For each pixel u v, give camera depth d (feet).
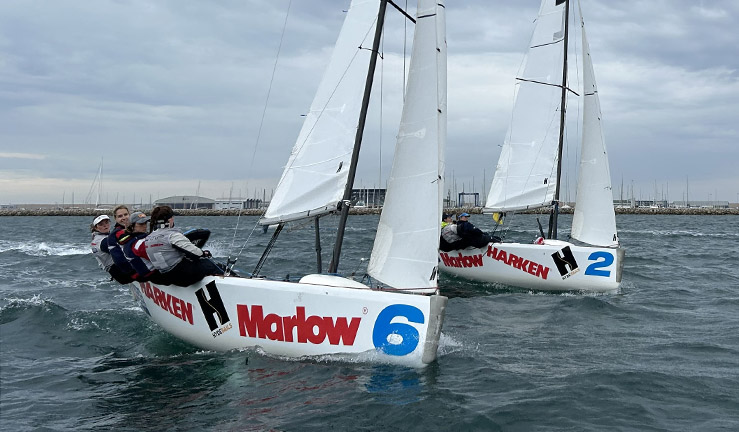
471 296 33.22
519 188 41.11
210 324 20.12
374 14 20.92
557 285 35.01
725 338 22.84
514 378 17.51
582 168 38.52
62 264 49.37
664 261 53.72
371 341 18.28
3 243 77.46
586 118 38.17
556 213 40.09
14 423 14.25
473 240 37.01
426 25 18.74
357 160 20.98
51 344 21.84
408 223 18.92
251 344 19.53
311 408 14.96
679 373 18.06
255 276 22.00
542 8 40.60
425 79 18.71
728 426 13.94
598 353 20.70
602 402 15.56
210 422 14.20
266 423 14.11
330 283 19.29
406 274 18.94
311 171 21.25
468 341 22.45
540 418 14.46
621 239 88.94
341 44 21.30
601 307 29.27
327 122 21.21
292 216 21.33
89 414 14.83
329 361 18.56
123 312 27.04
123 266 20.58
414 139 18.84
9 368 18.84
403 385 16.61
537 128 40.63
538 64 40.65
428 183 18.65
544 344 22.06
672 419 14.43
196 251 19.48
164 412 14.89
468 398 15.71
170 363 19.06
